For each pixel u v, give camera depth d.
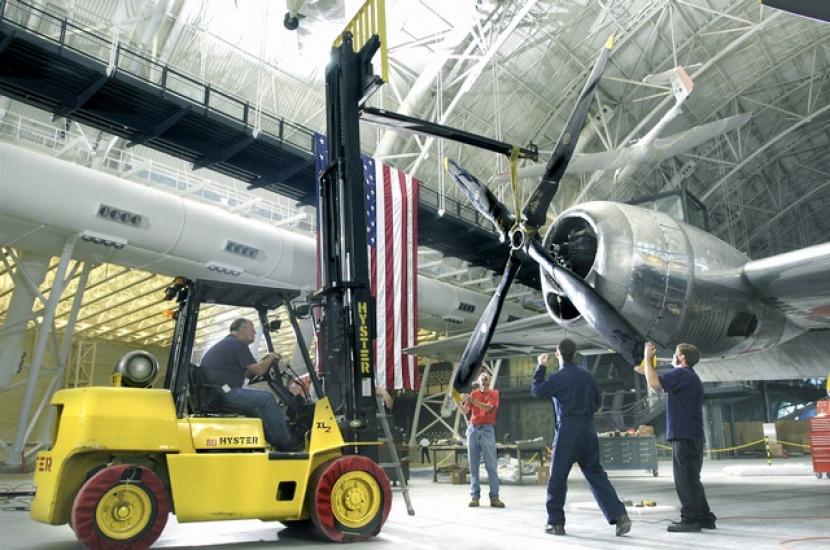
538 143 28.41
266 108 20.23
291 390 5.53
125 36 16.53
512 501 7.94
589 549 4.08
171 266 16.03
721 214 41.38
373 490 4.69
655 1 24.56
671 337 6.18
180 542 4.73
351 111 5.83
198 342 25.98
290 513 4.59
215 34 17.98
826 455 10.98
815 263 5.55
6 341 14.97
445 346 11.28
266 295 5.23
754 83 31.14
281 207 20.98
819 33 28.47
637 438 14.27
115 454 4.41
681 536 4.63
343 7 14.18
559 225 6.67
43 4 15.05
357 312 5.41
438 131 6.13
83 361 29.03
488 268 23.20
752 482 10.88
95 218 13.99
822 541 4.31
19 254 15.25
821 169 41.81
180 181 18.42
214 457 4.41
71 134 16.09
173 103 13.09
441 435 32.81
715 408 32.44
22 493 9.39
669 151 22.06
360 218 5.61
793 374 8.66
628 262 5.95
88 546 3.97
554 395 4.94
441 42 21.33
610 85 28.45
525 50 24.11
